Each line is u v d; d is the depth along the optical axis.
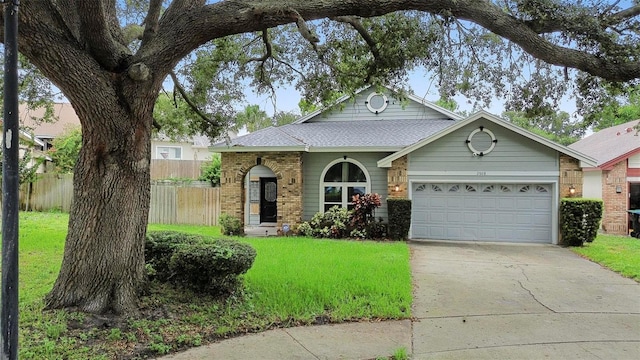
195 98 9.37
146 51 4.85
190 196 16.48
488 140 12.74
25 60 7.70
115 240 4.87
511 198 12.74
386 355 4.16
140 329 4.49
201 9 5.00
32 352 3.75
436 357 4.11
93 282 4.78
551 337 4.70
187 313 5.07
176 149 27.86
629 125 20.16
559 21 5.38
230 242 6.11
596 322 5.24
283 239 12.58
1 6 3.22
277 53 8.98
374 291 6.31
